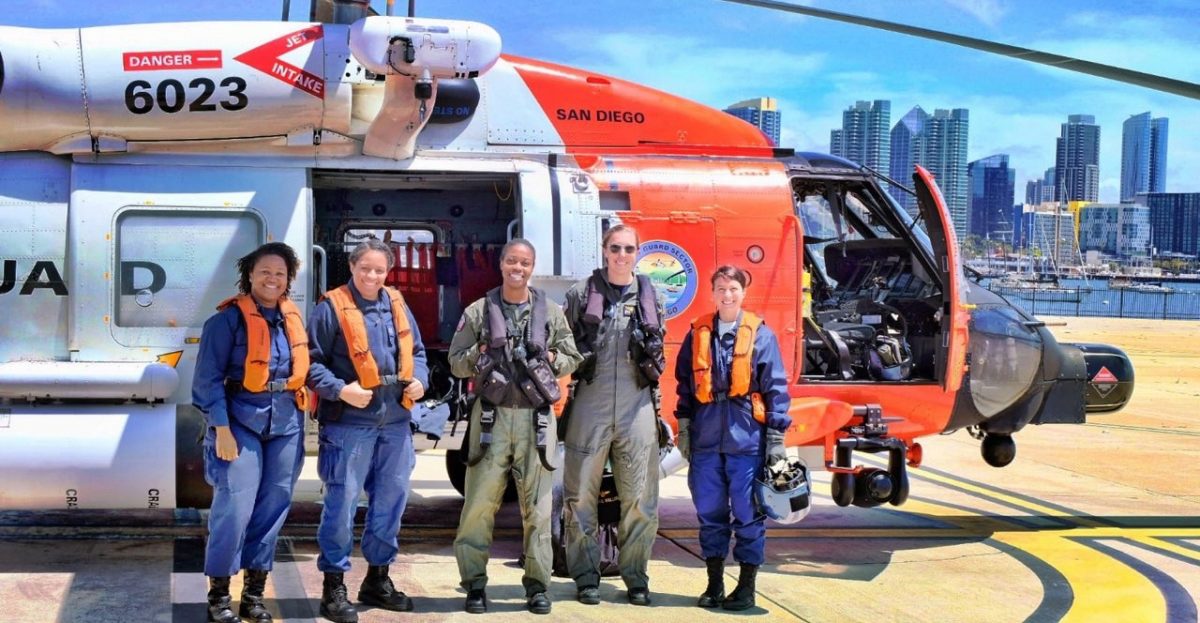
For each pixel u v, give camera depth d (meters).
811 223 7.57
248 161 6.17
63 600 4.99
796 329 6.60
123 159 6.05
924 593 5.70
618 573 5.71
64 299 5.89
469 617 4.92
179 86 5.88
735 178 6.66
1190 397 16.56
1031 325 7.18
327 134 6.19
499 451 4.90
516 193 6.41
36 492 5.49
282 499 4.69
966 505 8.34
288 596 5.20
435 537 6.68
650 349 4.99
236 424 4.54
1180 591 5.90
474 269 7.07
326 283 6.92
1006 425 7.22
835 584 5.82
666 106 6.88
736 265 6.54
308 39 6.04
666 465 6.34
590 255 6.29
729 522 5.25
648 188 6.51
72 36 5.87
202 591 5.20
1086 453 11.05
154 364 5.72
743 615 5.14
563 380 5.39
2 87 5.72
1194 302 67.50
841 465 6.68
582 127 6.73
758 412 5.13
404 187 6.93
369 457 4.78
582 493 5.14
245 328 4.53
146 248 5.95
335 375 4.73
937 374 6.80
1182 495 8.97
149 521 6.68
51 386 5.56
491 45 5.80
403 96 5.86
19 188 5.93
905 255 7.48
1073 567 6.39
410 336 4.84
